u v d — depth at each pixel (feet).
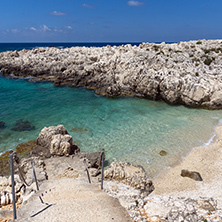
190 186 62.80
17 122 111.75
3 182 49.96
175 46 206.80
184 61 175.32
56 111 130.62
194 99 139.13
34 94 167.12
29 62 226.38
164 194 58.80
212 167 72.69
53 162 65.62
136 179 59.11
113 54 204.95
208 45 204.03
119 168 61.87
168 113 130.41
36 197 38.60
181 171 70.44
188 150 85.05
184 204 37.04
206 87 136.67
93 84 185.88
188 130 103.71
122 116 123.95
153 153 82.58
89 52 227.61
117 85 172.86
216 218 36.60
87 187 44.93
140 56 182.29
